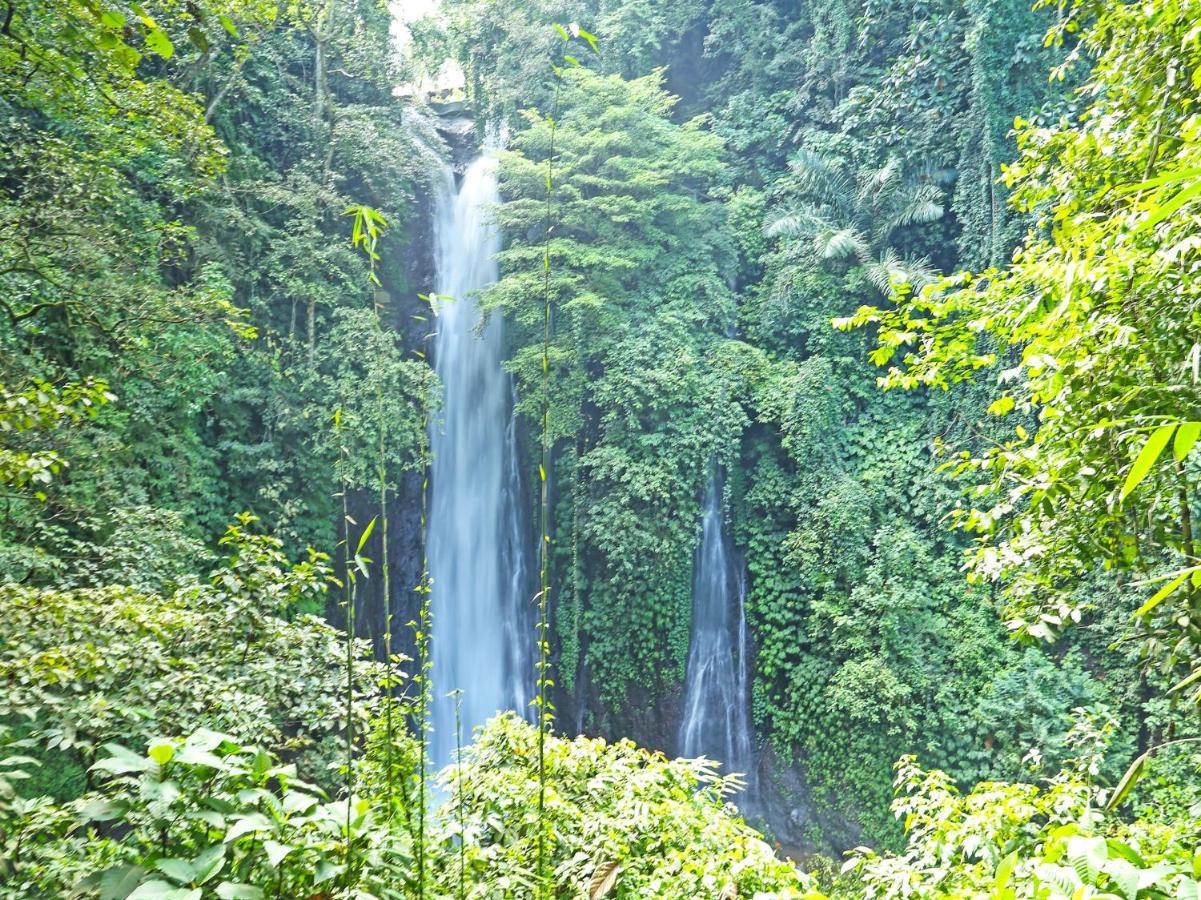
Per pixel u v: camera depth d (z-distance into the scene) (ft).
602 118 48.08
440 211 57.82
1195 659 9.74
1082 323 10.55
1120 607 32.30
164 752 5.58
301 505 41.96
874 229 50.31
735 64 60.54
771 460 48.32
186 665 15.53
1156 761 26.16
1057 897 4.85
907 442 47.11
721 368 48.03
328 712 17.03
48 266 23.66
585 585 48.24
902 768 13.38
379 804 8.32
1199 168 4.27
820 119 55.16
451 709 47.75
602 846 12.12
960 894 9.29
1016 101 43.91
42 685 12.66
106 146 26.32
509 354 53.98
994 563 13.21
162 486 34.99
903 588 40.75
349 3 51.67
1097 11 15.39
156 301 25.63
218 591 17.22
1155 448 3.20
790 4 59.31
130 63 9.30
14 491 18.89
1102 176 13.83
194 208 40.86
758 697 45.19
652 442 45.60
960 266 47.29
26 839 7.74
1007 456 12.84
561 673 47.91
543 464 7.11
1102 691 34.94
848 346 49.98
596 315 47.62
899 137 49.57
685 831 13.05
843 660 42.27
